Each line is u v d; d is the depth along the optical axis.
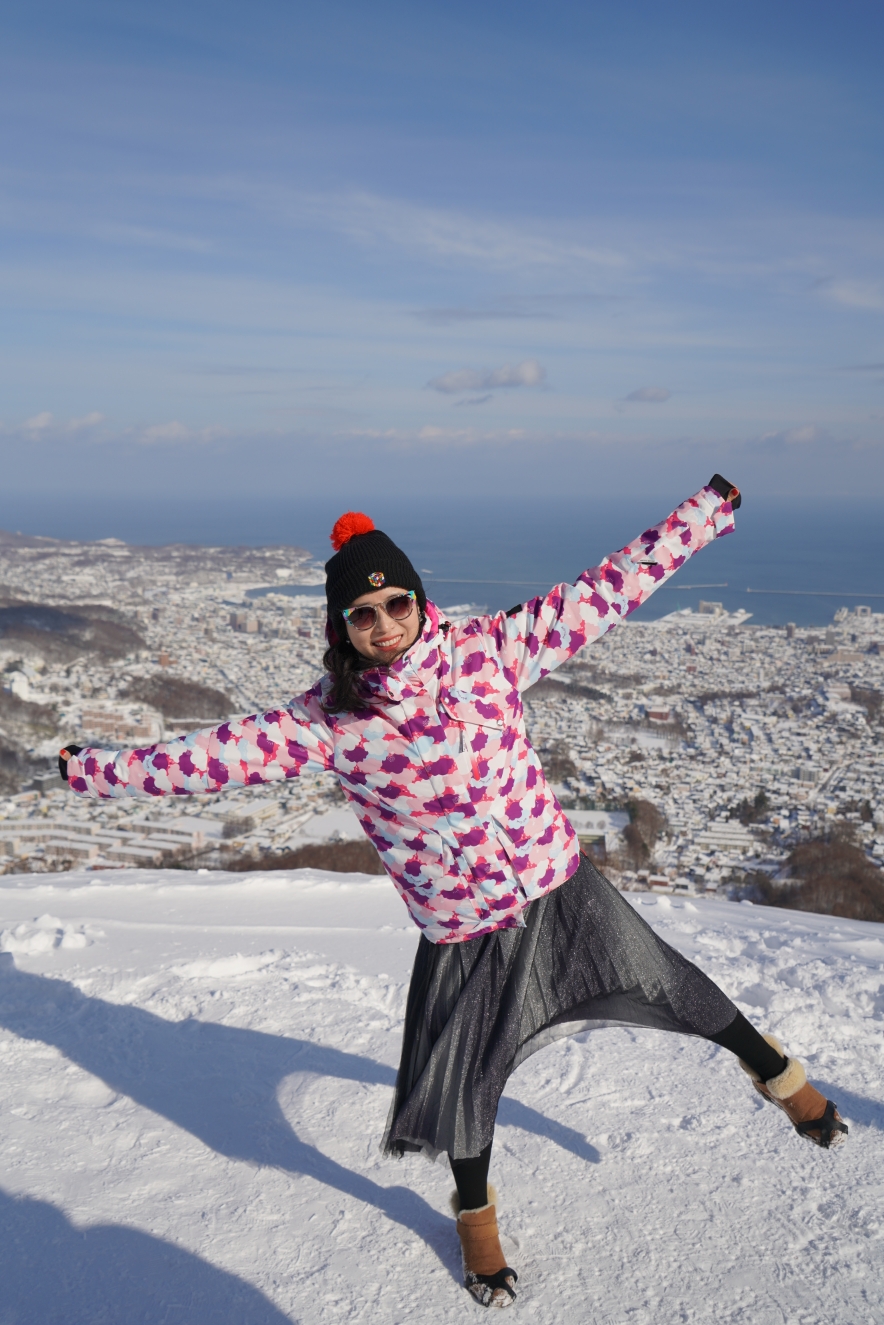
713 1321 1.47
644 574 1.54
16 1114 2.17
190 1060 2.49
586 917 1.59
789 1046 2.53
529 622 1.53
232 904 4.45
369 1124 2.15
